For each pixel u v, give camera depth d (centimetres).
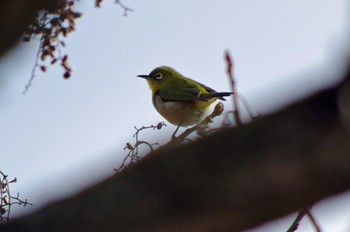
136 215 330
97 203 338
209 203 325
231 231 326
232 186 321
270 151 314
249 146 320
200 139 333
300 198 314
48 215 338
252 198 319
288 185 312
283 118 314
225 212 324
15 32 684
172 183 329
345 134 296
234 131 326
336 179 304
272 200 317
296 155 308
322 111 302
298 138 308
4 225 338
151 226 333
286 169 311
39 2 714
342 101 294
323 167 304
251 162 319
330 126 299
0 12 669
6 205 804
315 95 305
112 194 338
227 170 322
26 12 681
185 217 327
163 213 331
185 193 327
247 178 319
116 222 335
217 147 325
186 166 330
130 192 333
